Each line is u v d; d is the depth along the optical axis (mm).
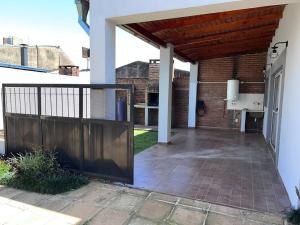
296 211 2770
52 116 4160
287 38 4289
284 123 4012
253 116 9055
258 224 2676
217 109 9578
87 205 3072
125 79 11180
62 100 4184
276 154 4699
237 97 8914
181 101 10109
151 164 4785
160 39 6027
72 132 4020
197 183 3812
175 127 10008
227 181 3922
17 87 4508
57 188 3438
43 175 3688
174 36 5871
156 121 10555
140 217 2805
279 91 4898
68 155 4098
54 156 4168
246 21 5301
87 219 2756
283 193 3492
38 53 15008
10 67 6703
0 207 3021
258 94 8953
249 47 8008
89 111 3949
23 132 4531
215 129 9539
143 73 11102
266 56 8734
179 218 2783
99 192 3438
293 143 3240
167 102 6602
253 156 5512
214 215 2855
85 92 3959
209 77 9586
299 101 3039
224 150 6059
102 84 3699
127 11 3658
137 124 10820
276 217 2822
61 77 8258
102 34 3842
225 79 9391
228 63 9305
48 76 7750
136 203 3129
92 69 3949
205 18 4637
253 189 3617
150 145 6535
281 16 5156
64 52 17234
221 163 4926
